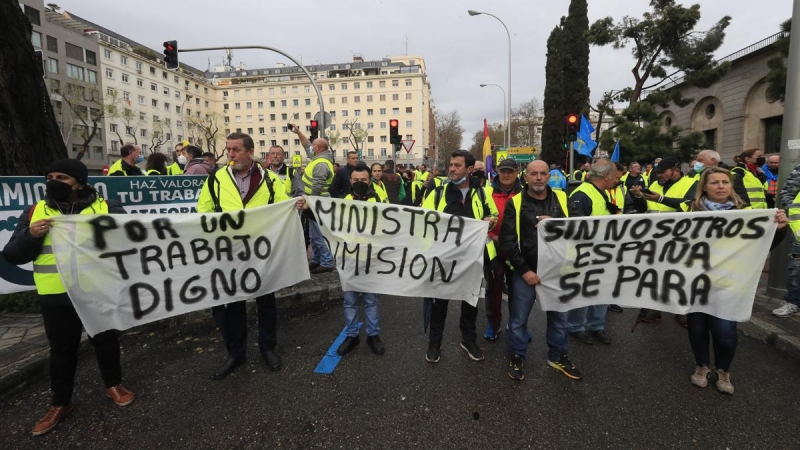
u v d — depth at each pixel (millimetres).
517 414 2844
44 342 3748
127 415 2871
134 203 5738
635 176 7531
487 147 13836
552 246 3250
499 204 3955
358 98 90125
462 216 3596
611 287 3346
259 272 3471
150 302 3127
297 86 92125
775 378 3316
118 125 59156
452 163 3600
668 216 3236
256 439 2609
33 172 5055
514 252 3209
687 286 3246
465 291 3561
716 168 3338
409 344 3988
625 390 3148
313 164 5855
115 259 2959
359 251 3709
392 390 3152
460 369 3486
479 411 2879
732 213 3156
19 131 4930
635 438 2592
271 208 3500
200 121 73500
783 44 18469
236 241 3391
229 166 3473
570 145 11812
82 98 42219
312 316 4770
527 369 3488
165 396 3100
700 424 2727
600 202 3920
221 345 3992
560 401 3000
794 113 4703
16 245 2600
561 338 3387
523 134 69375
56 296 2715
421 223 3625
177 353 3822
